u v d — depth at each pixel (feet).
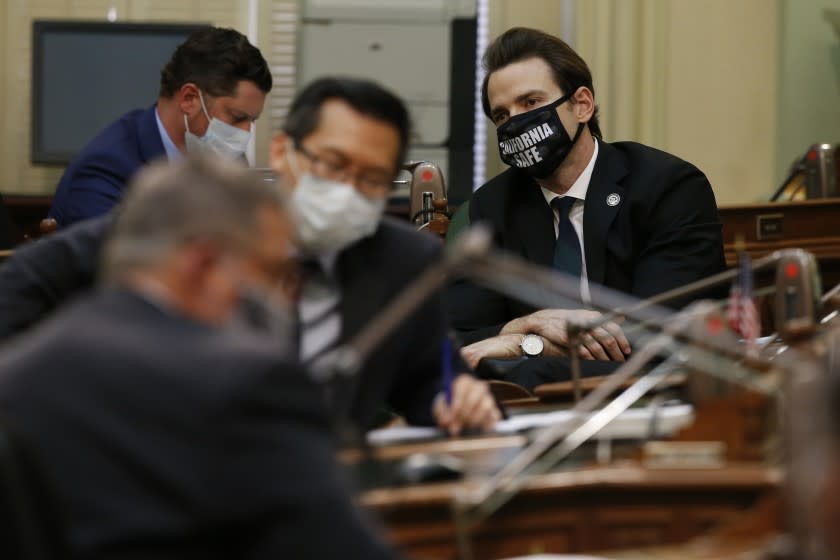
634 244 37.27
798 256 26.50
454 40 60.18
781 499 17.44
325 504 14.85
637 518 18.57
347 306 23.08
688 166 38.01
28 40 60.70
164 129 39.06
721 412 19.33
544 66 37.32
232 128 38.83
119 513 14.62
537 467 19.66
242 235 15.66
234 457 14.71
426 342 24.34
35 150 54.80
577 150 37.58
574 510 18.62
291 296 23.09
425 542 18.43
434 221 40.11
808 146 62.34
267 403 14.89
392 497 18.25
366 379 23.21
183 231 15.56
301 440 14.99
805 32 62.23
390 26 60.59
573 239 37.45
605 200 37.32
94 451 14.79
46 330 15.78
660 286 36.32
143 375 14.89
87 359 15.05
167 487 14.61
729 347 20.27
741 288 24.03
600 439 20.89
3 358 15.65
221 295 15.67
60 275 24.75
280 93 61.31
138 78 54.60
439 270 18.19
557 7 63.21
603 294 36.42
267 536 14.80
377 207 22.75
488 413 23.12
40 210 55.11
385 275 23.49
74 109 54.70
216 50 38.52
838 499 13.33
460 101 60.03
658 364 32.65
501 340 34.65
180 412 14.74
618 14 61.62
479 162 61.05
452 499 18.33
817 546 16.15
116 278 15.81
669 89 62.03
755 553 16.81
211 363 14.94
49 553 15.15
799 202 50.96
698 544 17.61
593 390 26.78
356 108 22.35
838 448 13.35
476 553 18.51
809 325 22.90
